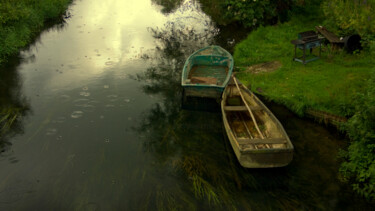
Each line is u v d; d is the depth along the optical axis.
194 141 7.97
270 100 9.32
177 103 9.65
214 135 8.19
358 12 11.89
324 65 10.63
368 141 6.30
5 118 8.77
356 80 9.28
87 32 15.52
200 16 17.33
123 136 8.12
